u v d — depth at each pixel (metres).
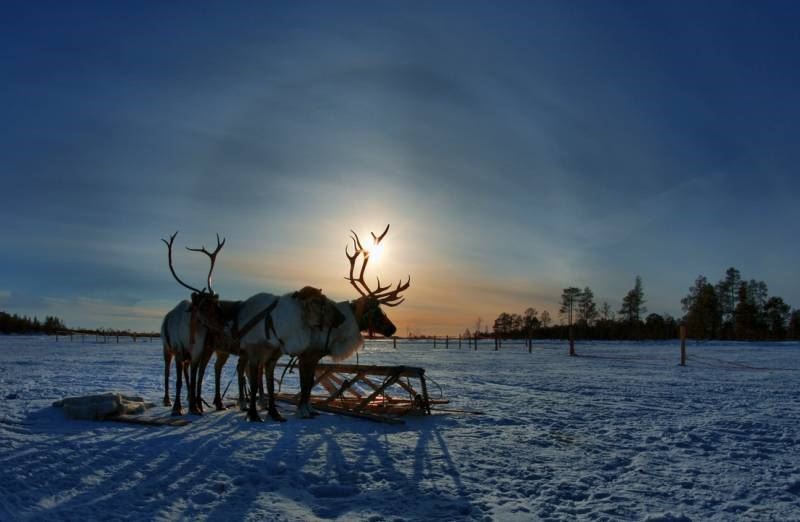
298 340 10.49
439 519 5.42
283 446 8.14
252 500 5.84
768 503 6.09
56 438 8.34
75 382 17.97
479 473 7.03
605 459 7.92
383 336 11.76
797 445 9.12
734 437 9.67
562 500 6.11
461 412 11.95
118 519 5.21
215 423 10.01
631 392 16.67
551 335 123.75
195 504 5.71
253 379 10.41
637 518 5.57
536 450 8.40
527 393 16.20
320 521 5.30
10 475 6.36
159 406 12.04
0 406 11.37
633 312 114.00
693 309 104.56
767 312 103.75
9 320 134.25
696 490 6.53
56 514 5.27
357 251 11.61
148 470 6.77
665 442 9.20
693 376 22.92
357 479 6.65
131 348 53.25
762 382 20.09
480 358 39.41
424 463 7.44
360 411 11.14
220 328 10.58
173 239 11.16
